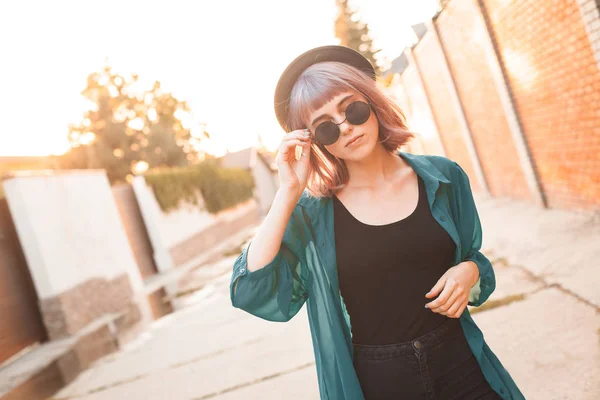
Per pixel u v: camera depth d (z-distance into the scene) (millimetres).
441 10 9125
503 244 6117
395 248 1408
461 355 1443
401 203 1479
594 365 2803
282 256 1438
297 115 1479
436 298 1384
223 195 26281
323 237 1464
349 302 1479
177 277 14180
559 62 5582
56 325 9625
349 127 1404
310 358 4293
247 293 1348
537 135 6945
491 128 8969
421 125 15297
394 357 1422
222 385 4293
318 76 1438
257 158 49312
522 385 2871
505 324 3742
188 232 20438
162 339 6676
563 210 6770
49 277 9641
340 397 1450
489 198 10484
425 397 1408
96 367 6238
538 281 4375
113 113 44812
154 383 4898
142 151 45281
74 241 10977
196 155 54062
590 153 5578
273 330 5516
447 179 1557
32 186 10031
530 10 5812
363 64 1586
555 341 3227
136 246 16672
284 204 1378
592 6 4434
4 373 7762
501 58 7277
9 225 9797
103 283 11672
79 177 12094
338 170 1518
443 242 1436
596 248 4605
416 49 12227
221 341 5684
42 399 5449
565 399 2602
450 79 10180
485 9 7227
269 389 3896
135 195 17641
